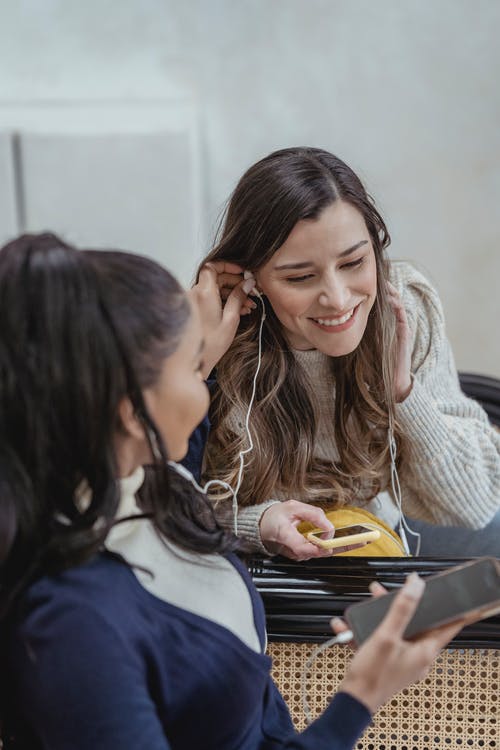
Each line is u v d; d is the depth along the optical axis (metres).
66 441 0.76
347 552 1.25
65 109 2.71
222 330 1.29
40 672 0.75
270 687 0.99
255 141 2.75
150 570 0.89
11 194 2.73
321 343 1.26
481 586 0.85
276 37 2.67
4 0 2.70
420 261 2.81
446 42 2.64
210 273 1.30
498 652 1.10
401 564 1.13
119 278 0.78
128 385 0.77
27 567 0.78
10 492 0.76
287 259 1.20
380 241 1.31
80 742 0.75
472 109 2.69
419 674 0.82
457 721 1.12
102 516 0.78
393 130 2.71
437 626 0.82
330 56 2.67
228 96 2.72
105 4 2.69
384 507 1.55
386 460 1.44
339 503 1.38
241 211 1.24
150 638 0.81
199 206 2.75
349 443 1.40
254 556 1.17
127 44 2.71
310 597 1.09
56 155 2.71
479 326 2.85
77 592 0.78
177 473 1.00
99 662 0.75
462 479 1.42
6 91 2.77
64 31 2.72
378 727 1.14
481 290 2.82
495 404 1.84
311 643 1.11
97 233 2.76
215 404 1.38
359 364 1.35
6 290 0.75
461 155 2.72
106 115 2.70
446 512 1.47
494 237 2.78
